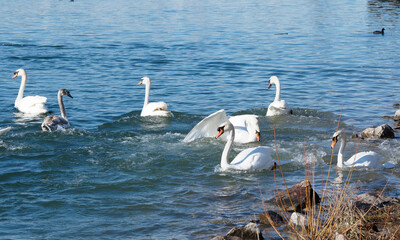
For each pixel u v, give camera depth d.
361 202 10.95
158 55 31.64
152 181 12.77
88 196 11.80
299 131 17.30
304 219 9.89
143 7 63.19
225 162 13.67
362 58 31.30
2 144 15.22
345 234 9.12
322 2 73.81
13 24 45.31
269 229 9.98
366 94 22.52
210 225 10.28
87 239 9.73
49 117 16.89
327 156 14.73
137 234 9.93
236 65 29.00
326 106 20.64
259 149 13.82
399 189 12.17
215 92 22.98
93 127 17.56
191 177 13.12
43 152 14.62
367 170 13.49
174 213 10.92
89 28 43.50
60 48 33.59
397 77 25.89
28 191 12.02
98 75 26.05
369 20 51.72
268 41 37.78
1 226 10.23
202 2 71.38
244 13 57.47
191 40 37.69
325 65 29.08
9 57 30.25
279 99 21.17
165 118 18.69
